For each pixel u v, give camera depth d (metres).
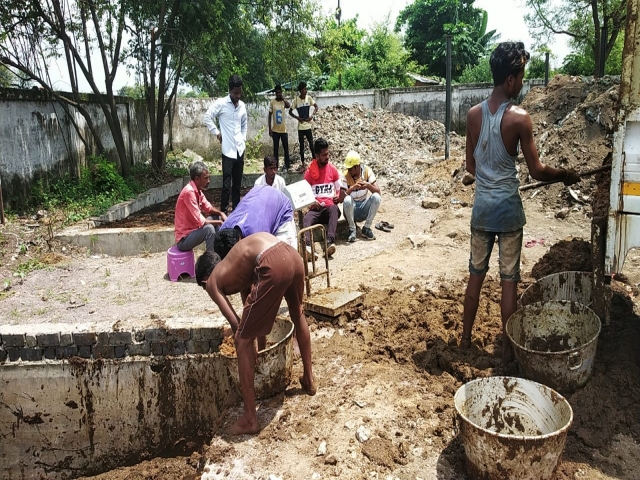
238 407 4.03
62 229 8.00
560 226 7.44
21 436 5.37
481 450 2.83
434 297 5.45
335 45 13.06
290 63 12.23
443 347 4.31
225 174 8.64
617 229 3.50
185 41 11.55
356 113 15.15
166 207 10.37
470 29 29.69
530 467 2.74
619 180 3.42
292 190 6.66
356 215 7.74
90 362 5.12
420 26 31.64
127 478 4.94
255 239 3.53
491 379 3.30
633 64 3.22
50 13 9.69
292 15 11.68
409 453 3.30
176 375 5.12
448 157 11.55
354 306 5.27
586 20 16.19
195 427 5.25
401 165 12.04
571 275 4.57
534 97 10.38
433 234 7.73
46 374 5.16
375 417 3.65
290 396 4.04
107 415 5.27
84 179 9.98
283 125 12.82
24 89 9.04
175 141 15.58
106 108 10.86
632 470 3.03
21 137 8.91
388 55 24.30
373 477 3.14
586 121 8.57
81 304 5.84
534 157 3.74
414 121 14.90
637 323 4.19
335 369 4.32
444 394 3.84
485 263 4.10
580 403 3.43
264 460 3.39
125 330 5.07
